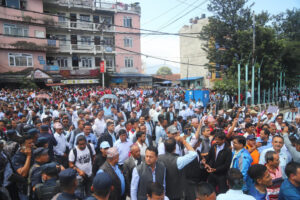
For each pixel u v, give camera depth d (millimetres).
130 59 34812
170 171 3502
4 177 3504
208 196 2564
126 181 3916
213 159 4488
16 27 24250
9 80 22859
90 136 5977
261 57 21281
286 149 4855
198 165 4477
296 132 5809
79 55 31047
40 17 25922
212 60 26266
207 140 5223
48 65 27031
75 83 28500
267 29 21375
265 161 4070
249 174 3203
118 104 13891
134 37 34688
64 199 2479
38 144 4340
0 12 23094
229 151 4316
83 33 30859
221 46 25781
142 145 5008
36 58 25938
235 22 24266
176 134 4727
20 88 22297
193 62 38094
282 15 27844
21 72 24250
